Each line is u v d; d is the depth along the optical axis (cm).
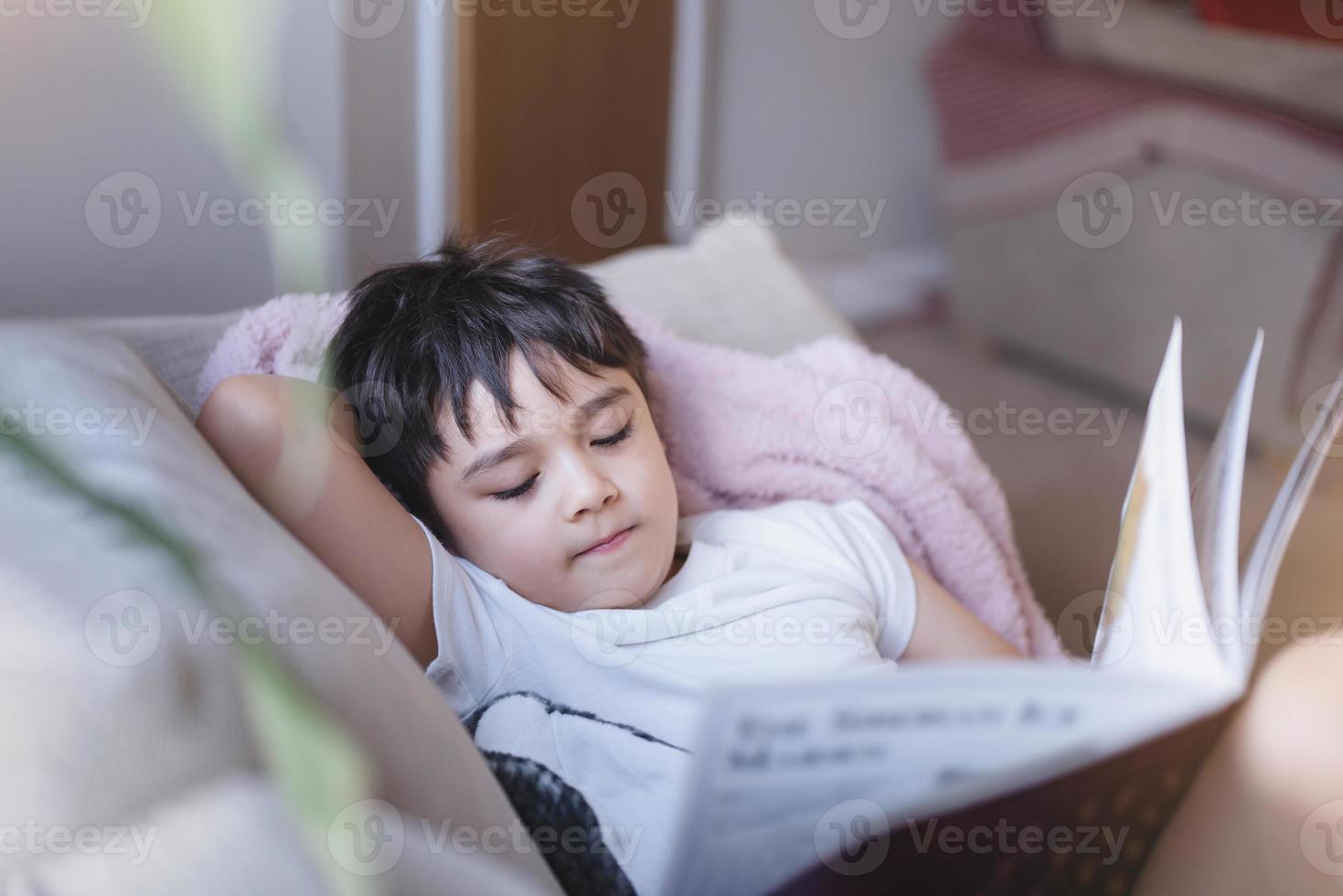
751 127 227
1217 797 54
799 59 228
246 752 35
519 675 71
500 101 179
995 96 221
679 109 210
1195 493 67
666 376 90
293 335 74
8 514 42
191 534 44
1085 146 207
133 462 48
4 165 122
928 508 92
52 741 33
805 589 77
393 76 163
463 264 77
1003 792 45
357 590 65
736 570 79
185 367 77
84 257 132
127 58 126
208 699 36
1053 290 221
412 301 73
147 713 35
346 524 64
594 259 208
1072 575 152
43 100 122
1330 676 57
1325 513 96
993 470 183
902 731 41
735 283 108
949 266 242
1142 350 210
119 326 76
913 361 229
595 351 74
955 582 94
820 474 90
